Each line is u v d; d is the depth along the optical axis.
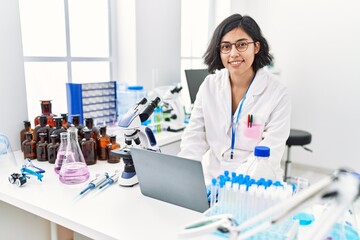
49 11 2.03
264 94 1.52
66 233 1.57
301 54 3.43
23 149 1.59
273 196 0.82
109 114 2.15
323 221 0.46
